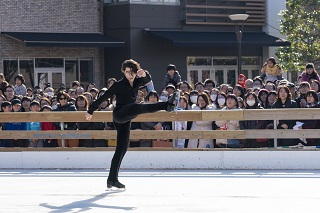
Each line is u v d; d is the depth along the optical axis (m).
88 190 12.36
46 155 16.20
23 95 21.55
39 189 12.59
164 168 15.72
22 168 16.28
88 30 34.66
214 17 36.78
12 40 32.78
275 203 10.79
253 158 15.41
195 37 34.78
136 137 15.92
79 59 34.72
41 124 16.80
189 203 10.84
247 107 16.19
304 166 15.22
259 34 37.94
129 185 12.95
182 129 16.23
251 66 38.25
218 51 37.12
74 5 34.25
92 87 21.47
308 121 15.59
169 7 35.34
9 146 16.97
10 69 32.81
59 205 10.84
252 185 12.82
